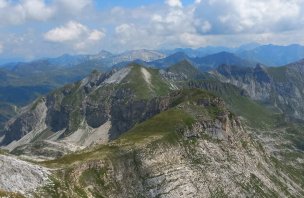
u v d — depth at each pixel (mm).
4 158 181625
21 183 175875
